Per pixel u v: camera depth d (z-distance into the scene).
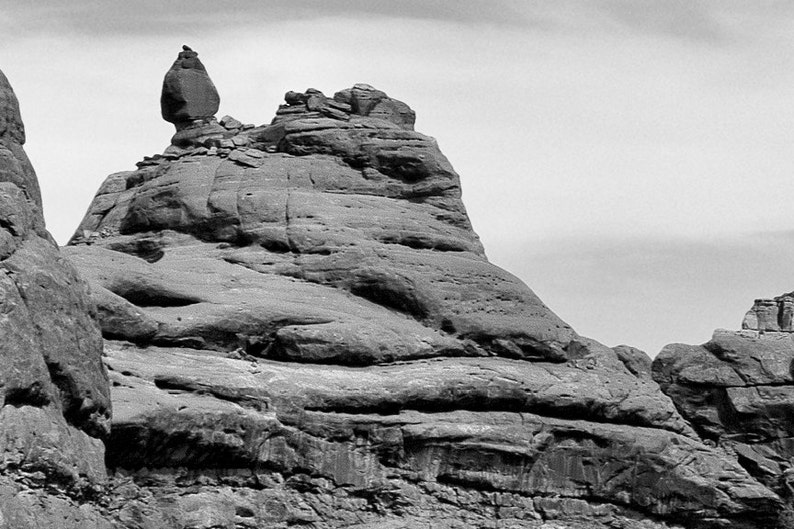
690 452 95.81
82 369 79.19
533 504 92.31
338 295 94.88
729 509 95.31
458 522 90.19
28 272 78.00
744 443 100.00
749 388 100.31
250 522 86.12
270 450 87.25
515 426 92.12
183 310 89.75
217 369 87.81
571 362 96.00
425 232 97.94
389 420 89.88
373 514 89.12
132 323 87.44
